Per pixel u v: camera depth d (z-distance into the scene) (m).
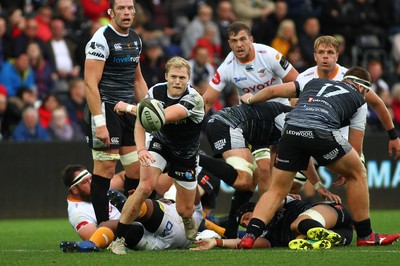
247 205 30.06
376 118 53.41
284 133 27.81
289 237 28.67
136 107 26.14
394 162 50.97
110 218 30.20
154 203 27.78
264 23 59.12
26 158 47.19
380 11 63.38
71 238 35.66
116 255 26.25
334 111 27.72
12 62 51.62
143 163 25.83
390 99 55.00
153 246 27.91
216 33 58.22
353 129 29.03
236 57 33.56
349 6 61.91
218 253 26.52
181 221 28.44
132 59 30.78
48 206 47.44
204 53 52.81
